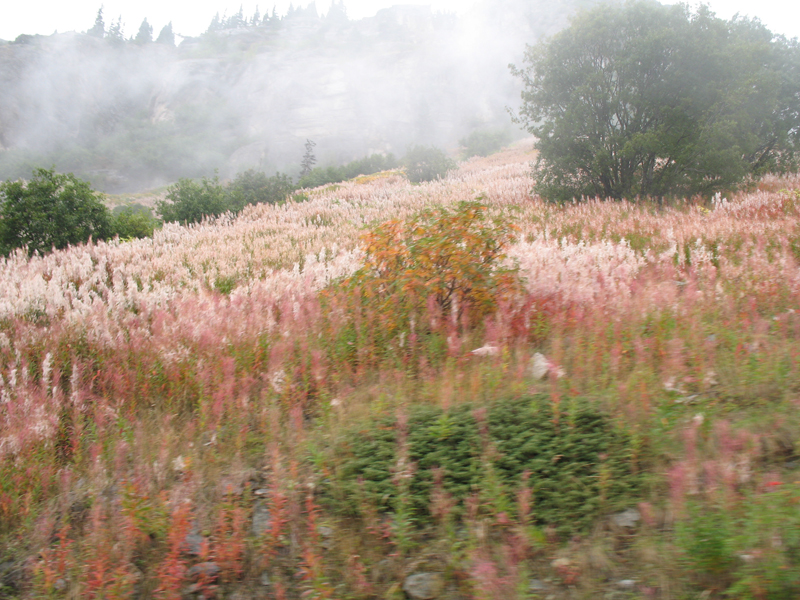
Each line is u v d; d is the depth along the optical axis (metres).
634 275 8.12
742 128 16.47
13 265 11.97
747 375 4.60
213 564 3.25
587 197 18.31
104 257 12.65
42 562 3.40
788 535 2.54
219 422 4.98
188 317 7.12
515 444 3.87
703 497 3.04
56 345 6.82
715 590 2.49
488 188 23.25
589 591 2.66
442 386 4.96
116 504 3.88
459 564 2.96
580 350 5.34
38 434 4.83
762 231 10.14
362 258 8.23
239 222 22.34
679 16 16.83
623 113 17.98
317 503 3.65
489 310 6.75
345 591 2.93
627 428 3.88
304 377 5.72
